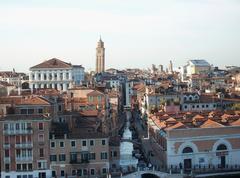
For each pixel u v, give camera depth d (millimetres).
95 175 101875
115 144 106125
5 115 106000
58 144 101375
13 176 100062
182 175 102250
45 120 100312
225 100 177625
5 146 99625
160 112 147750
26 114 108250
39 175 100875
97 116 126125
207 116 130375
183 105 172000
